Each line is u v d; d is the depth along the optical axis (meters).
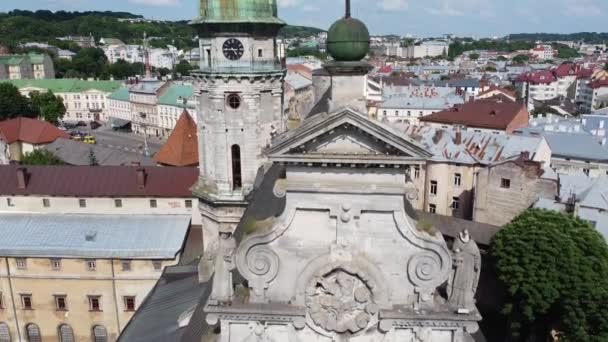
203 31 44.16
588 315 45.78
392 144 20.36
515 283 47.84
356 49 21.27
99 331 56.62
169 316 34.75
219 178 46.94
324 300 22.45
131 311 55.88
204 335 24.22
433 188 81.06
